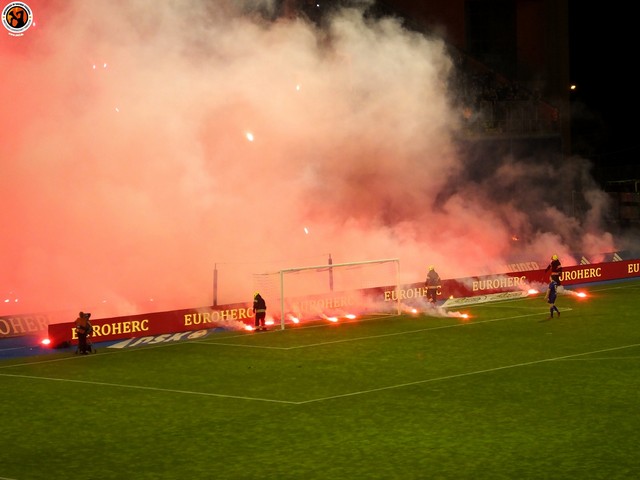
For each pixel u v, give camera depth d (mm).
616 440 18672
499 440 18938
